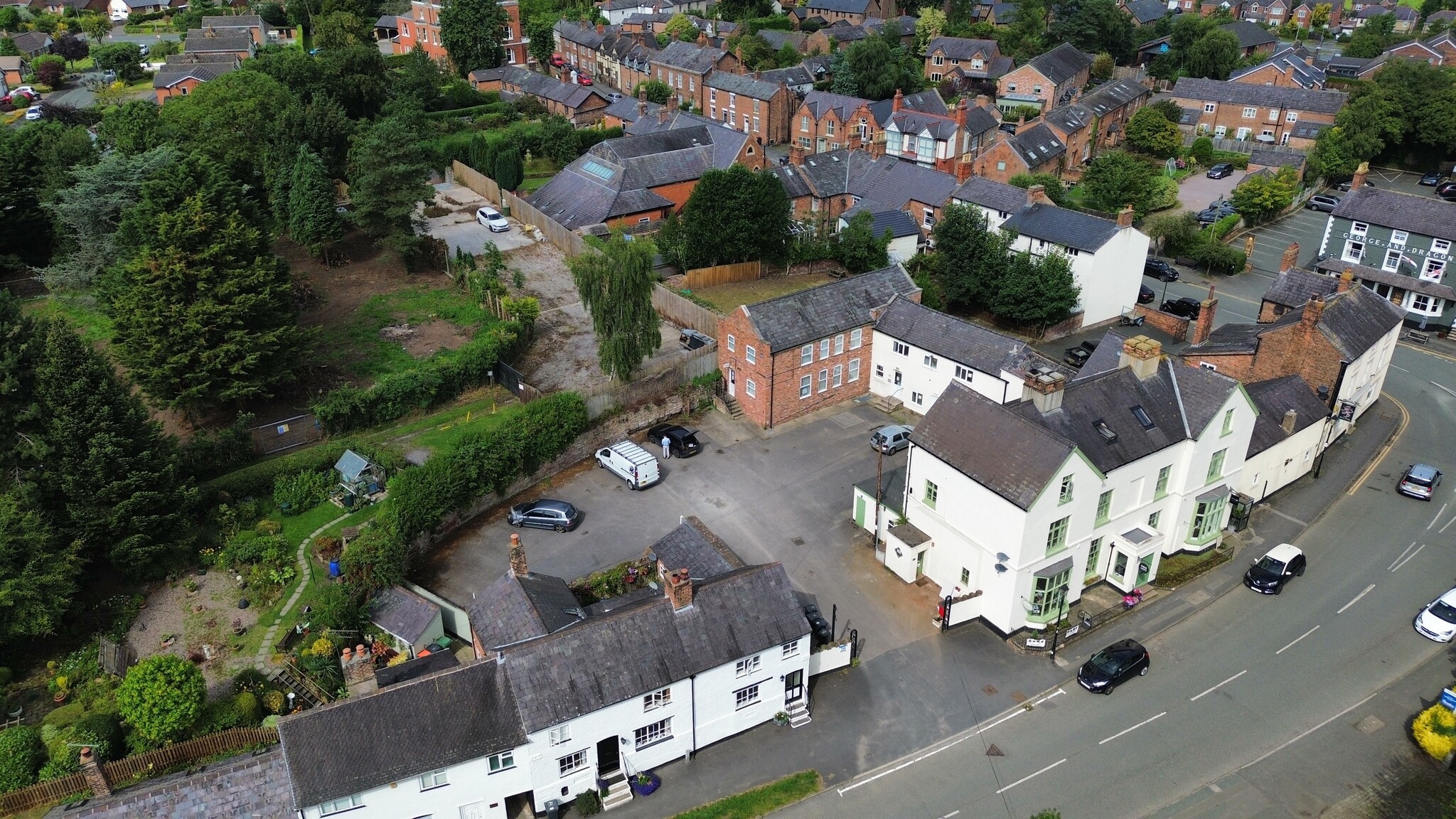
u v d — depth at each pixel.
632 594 41.88
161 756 34.69
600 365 62.97
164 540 45.44
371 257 81.06
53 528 42.25
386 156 74.75
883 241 78.25
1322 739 37.69
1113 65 147.12
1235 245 91.56
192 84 123.56
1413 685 40.25
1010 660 42.06
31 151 74.19
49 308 68.12
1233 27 154.88
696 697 36.53
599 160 91.38
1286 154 109.06
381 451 52.53
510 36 151.75
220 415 56.62
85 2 174.12
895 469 53.81
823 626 42.94
